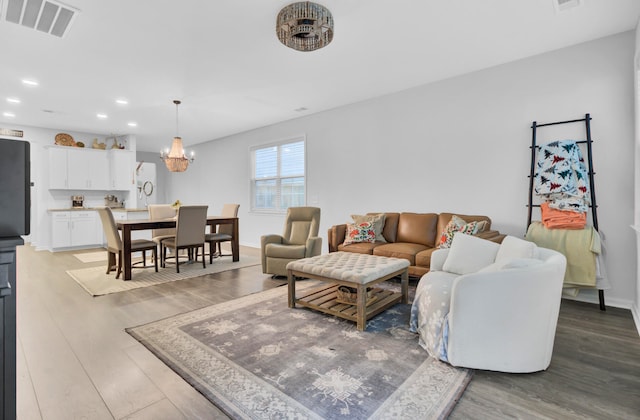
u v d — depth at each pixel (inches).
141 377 69.9
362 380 68.8
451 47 125.9
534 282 68.9
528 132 135.9
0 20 101.5
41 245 247.1
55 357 78.3
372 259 120.2
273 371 72.3
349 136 198.5
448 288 83.6
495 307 70.2
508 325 70.1
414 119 170.6
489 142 146.5
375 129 186.4
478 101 149.3
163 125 245.1
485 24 109.4
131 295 129.0
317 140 215.6
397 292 123.8
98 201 276.1
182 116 218.5
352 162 197.8
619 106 116.6
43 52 123.7
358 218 173.3
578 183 116.8
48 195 250.7
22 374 70.7
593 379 69.3
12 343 28.5
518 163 138.6
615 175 117.2
